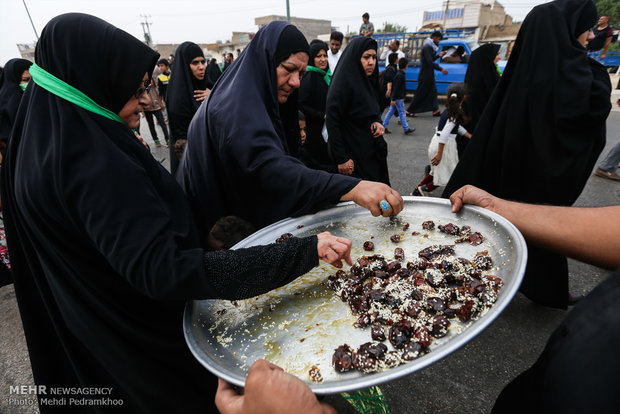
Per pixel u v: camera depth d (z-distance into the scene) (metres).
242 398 0.79
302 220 1.54
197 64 3.93
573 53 1.70
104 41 1.00
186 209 1.25
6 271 2.36
